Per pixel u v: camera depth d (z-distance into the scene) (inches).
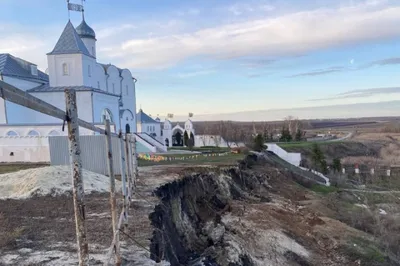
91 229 294.8
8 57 1159.6
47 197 422.3
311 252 570.9
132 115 1598.2
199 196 701.9
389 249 646.5
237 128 3024.1
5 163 860.6
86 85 1229.1
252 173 1078.4
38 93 1136.8
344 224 747.4
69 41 1203.2
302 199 991.0
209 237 550.3
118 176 597.9
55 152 676.7
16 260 231.1
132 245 262.5
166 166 862.5
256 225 635.5
